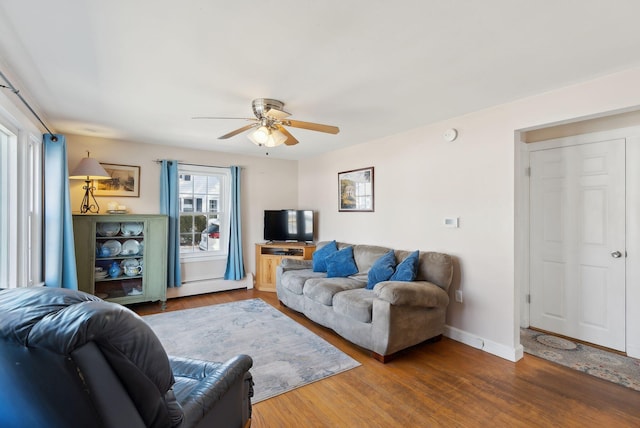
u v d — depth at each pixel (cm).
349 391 228
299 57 199
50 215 317
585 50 189
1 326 80
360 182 441
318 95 261
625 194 283
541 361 272
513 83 237
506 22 162
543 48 187
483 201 298
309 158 554
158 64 208
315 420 196
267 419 197
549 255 332
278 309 415
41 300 87
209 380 140
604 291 296
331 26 166
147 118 326
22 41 180
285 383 237
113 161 420
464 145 313
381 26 166
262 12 154
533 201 343
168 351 288
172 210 453
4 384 92
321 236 525
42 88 248
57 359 74
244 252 531
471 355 285
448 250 328
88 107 292
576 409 206
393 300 261
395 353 289
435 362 271
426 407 209
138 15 156
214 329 342
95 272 382
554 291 329
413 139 365
